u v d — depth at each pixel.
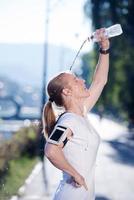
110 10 36.75
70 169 4.65
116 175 21.08
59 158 4.63
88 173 4.78
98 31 5.43
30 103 121.44
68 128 4.73
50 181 19.09
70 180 4.81
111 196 15.71
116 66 44.78
